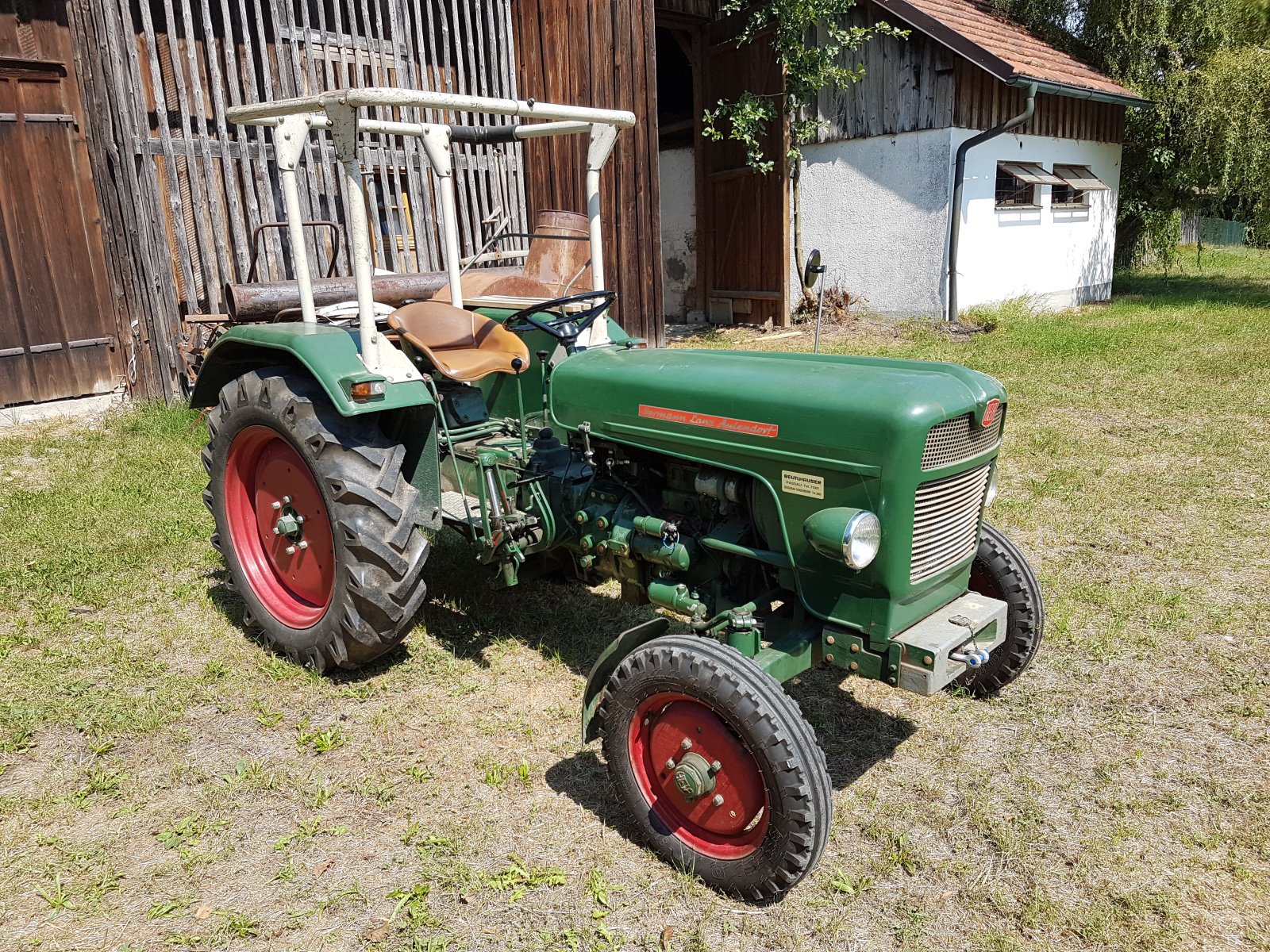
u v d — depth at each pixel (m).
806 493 2.43
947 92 10.20
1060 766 2.86
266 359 3.80
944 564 2.54
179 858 2.46
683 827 2.45
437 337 3.54
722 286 12.53
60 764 2.87
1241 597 3.91
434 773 2.83
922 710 3.18
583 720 2.54
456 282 3.70
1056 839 2.53
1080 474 5.45
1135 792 2.72
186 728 3.05
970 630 2.46
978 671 3.20
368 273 3.03
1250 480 5.28
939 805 2.68
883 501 2.30
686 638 2.40
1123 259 15.63
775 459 2.48
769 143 11.34
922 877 2.40
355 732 3.04
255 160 6.91
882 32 10.54
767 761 2.17
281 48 6.91
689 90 13.83
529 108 3.09
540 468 3.20
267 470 3.53
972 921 2.26
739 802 2.30
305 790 2.72
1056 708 3.16
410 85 7.70
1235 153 12.63
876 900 2.33
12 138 6.65
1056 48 13.03
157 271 6.63
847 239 11.52
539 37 8.37
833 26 10.32
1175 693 3.23
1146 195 13.99
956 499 2.54
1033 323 10.62
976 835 2.55
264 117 3.19
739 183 11.88
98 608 3.90
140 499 5.09
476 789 2.75
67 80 6.82
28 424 6.81
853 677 3.40
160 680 3.34
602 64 8.13
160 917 2.26
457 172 7.95
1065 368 8.16
